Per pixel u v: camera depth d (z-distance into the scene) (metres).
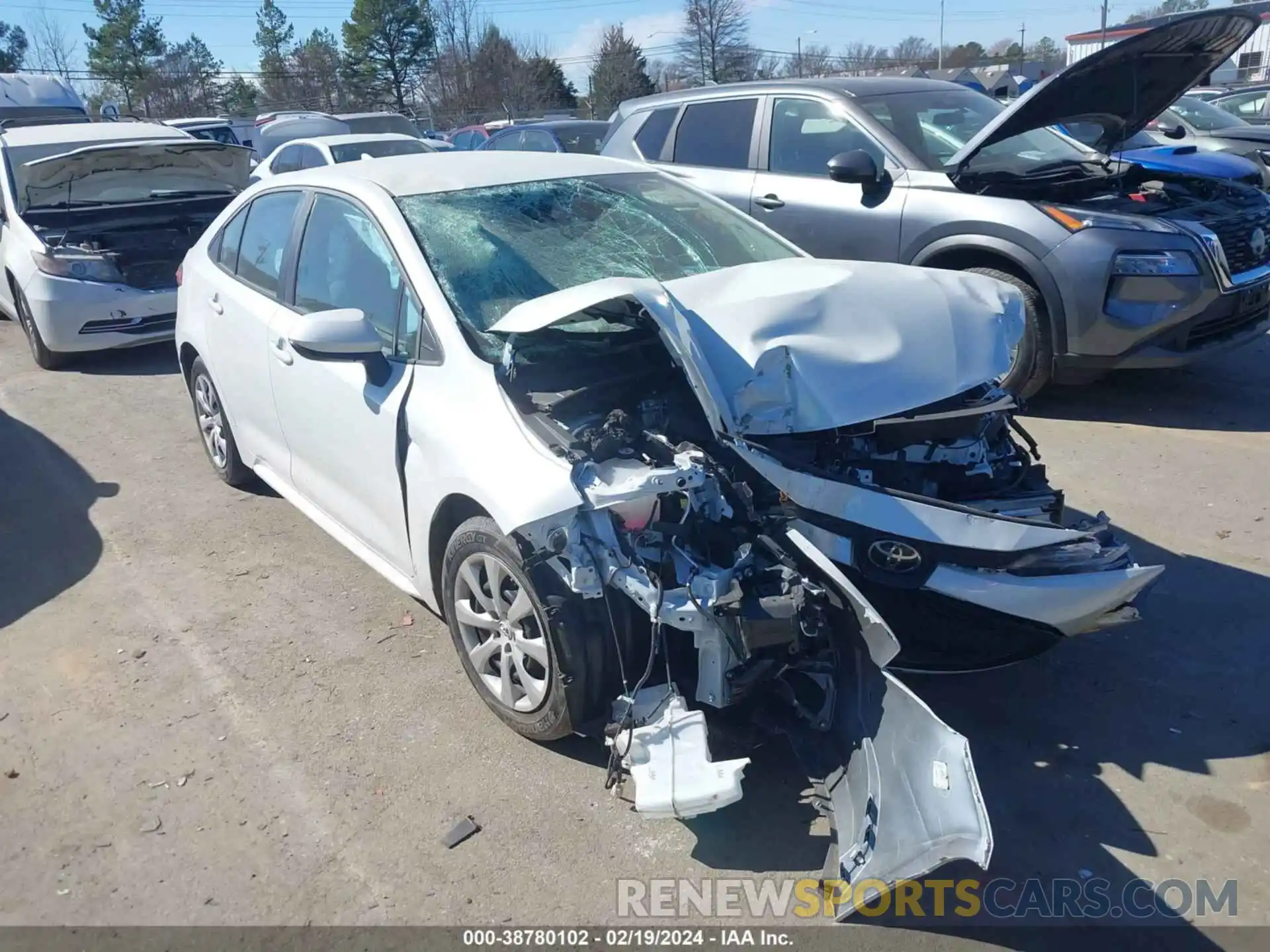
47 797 3.17
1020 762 3.18
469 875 2.82
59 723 3.54
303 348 3.41
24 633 4.14
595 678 3.08
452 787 3.16
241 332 4.60
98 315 7.90
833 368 3.13
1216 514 4.78
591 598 3.01
